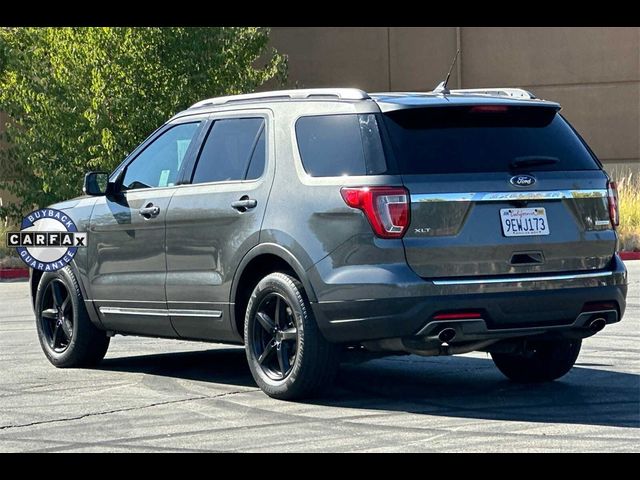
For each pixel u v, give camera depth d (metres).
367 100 9.18
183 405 9.55
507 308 8.86
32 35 26.50
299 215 9.22
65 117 26.08
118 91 25.75
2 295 20.45
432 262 8.76
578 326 9.20
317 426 8.52
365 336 8.88
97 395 10.14
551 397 9.55
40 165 26.33
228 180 9.98
